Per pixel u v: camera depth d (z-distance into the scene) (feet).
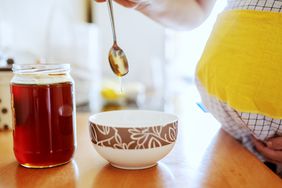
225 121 2.10
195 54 7.74
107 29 6.75
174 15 2.72
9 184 1.33
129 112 1.80
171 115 1.67
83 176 1.42
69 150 1.54
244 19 1.81
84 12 6.60
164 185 1.33
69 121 1.53
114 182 1.35
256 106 1.77
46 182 1.35
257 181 1.40
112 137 1.44
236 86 1.78
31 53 5.09
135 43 6.86
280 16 1.73
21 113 1.44
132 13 6.75
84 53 5.74
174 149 1.85
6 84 2.14
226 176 1.44
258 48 1.74
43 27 5.42
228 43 1.85
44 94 1.43
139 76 6.92
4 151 1.77
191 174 1.46
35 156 1.46
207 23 4.09
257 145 2.04
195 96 6.23
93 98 5.13
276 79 1.72
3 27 4.56
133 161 1.45
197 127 2.41
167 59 7.43
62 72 1.51
